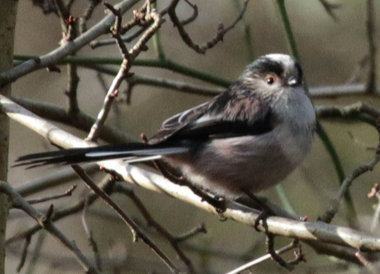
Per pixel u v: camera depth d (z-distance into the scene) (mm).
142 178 9258
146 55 15734
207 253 12453
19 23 16281
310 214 14227
